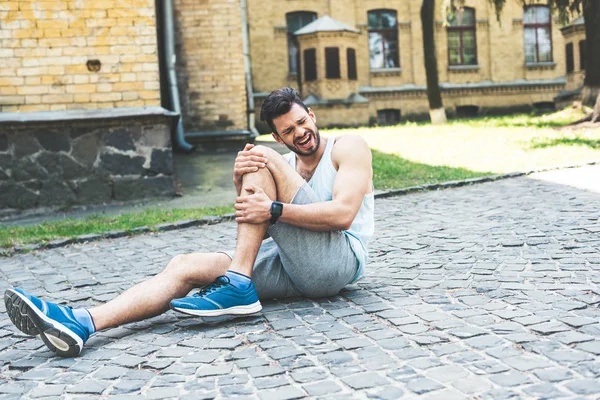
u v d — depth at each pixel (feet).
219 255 10.94
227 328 10.44
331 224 10.54
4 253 19.33
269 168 10.50
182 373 8.64
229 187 31.50
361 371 8.28
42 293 14.47
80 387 8.39
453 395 7.36
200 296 10.26
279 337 9.86
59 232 21.99
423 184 28.58
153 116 29.30
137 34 28.91
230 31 43.55
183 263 10.66
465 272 13.50
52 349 9.50
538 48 94.48
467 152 39.42
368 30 88.79
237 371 8.57
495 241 16.56
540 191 24.68
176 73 43.27
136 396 7.97
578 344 8.70
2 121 27.37
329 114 81.00
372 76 88.63
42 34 28.17
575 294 11.21
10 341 10.73
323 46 80.84
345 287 12.83
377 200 26.08
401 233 18.80
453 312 10.59
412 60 89.92
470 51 92.53
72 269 16.92
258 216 10.34
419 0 89.56
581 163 30.71
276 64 84.64
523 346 8.77
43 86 28.27
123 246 19.90
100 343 10.15
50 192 28.45
